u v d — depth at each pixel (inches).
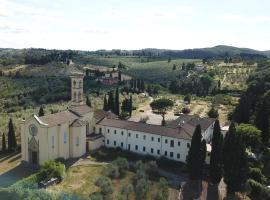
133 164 3641.7
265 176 3671.3
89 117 4343.0
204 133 4190.5
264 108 4407.0
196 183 3353.8
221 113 6540.4
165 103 6594.5
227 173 3189.0
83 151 4033.0
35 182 3051.2
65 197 2760.8
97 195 2859.3
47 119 3742.6
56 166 3299.7
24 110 6983.3
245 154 3152.1
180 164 3814.0
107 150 4202.8
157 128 4074.8
